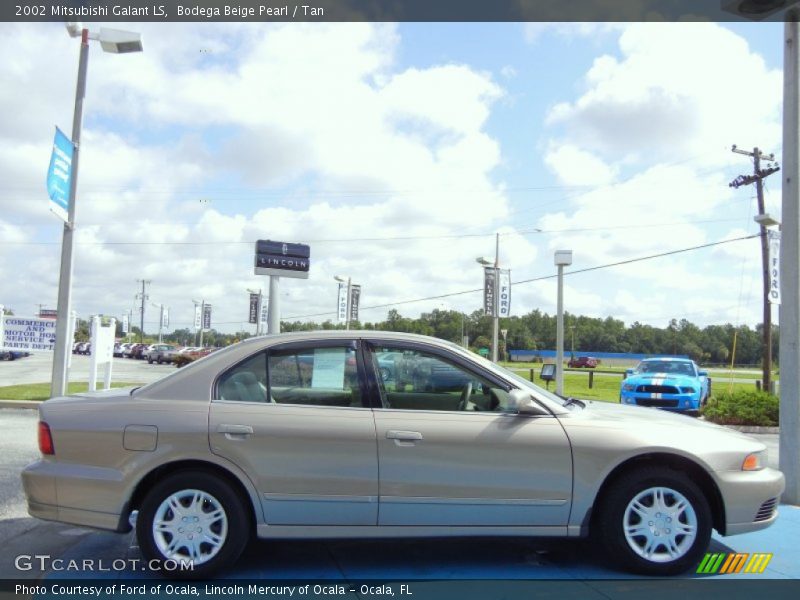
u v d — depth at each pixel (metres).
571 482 4.57
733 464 4.72
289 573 4.66
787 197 7.27
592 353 113.81
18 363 50.44
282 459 4.49
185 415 4.56
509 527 4.56
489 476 4.55
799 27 7.32
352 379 4.77
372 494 4.50
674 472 4.66
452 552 5.14
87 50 15.60
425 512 4.53
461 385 4.91
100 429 4.55
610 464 4.58
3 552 5.13
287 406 4.64
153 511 4.46
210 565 4.45
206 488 4.48
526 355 109.81
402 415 4.63
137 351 73.62
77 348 78.19
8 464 8.38
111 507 4.48
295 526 4.50
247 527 4.52
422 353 4.92
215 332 117.56
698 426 4.98
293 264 13.56
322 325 60.97
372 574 4.64
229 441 4.49
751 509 4.70
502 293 32.69
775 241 24.72
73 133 15.55
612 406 5.54
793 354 7.02
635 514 4.64
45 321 17.94
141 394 4.71
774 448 12.34
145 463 4.48
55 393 15.11
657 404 16.11
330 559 4.95
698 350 126.94
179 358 50.28
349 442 4.52
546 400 4.80
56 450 4.57
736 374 72.31
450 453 4.54
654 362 18.55
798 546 5.34
